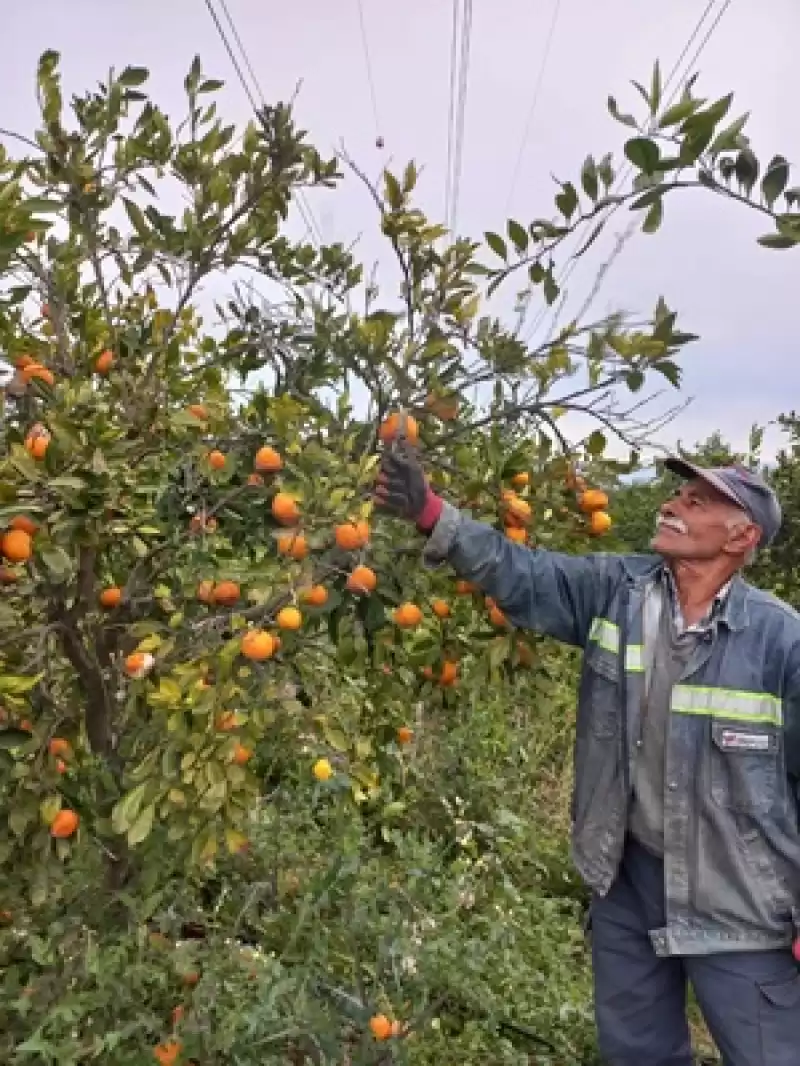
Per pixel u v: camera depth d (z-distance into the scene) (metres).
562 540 2.71
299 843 3.65
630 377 2.30
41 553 2.14
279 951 3.13
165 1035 2.53
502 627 2.64
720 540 2.48
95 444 2.23
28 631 2.49
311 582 2.17
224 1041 2.44
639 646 2.55
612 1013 2.86
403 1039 2.88
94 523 2.33
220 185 2.66
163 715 2.30
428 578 2.64
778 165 1.76
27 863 2.57
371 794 3.29
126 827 2.15
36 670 2.60
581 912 4.45
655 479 2.68
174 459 2.69
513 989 3.51
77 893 2.71
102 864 2.85
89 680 2.76
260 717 2.21
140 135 2.76
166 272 2.90
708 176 1.83
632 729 2.55
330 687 2.97
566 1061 3.37
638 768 2.58
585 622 2.63
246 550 2.93
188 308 3.10
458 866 3.91
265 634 2.15
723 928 2.52
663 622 2.56
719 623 2.49
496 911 3.71
